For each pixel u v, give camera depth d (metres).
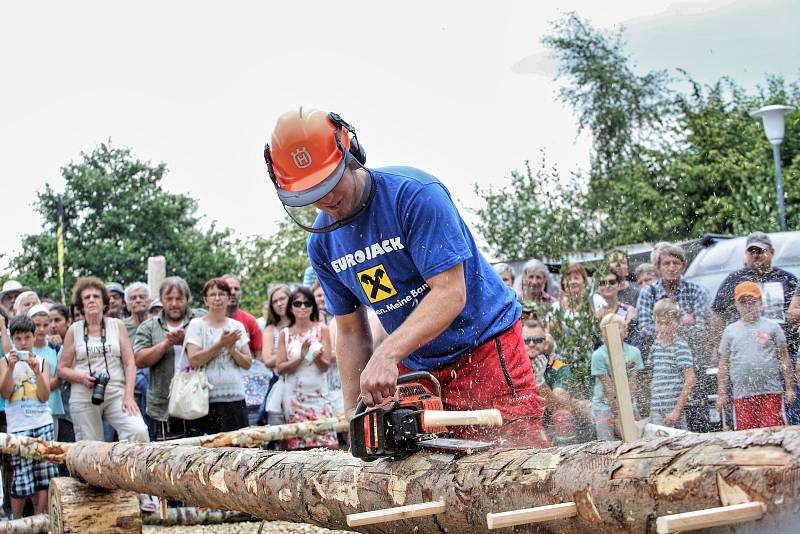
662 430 4.29
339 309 3.43
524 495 2.13
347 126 3.06
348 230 3.19
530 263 6.54
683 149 14.08
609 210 10.16
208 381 6.36
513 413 3.36
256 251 25.03
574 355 5.96
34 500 6.38
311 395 6.47
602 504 1.93
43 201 26.33
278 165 2.99
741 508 1.62
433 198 3.02
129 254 24.81
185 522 5.88
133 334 7.48
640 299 5.53
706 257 6.37
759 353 4.81
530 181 10.12
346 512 2.78
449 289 2.93
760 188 11.62
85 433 6.34
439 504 2.34
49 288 23.31
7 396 6.18
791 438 1.68
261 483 3.13
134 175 27.25
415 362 3.42
